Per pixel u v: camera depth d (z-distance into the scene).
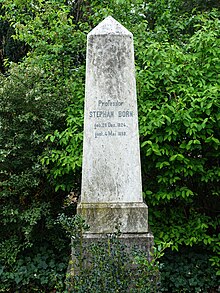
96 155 3.65
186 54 4.79
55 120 4.86
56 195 5.14
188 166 4.29
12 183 4.56
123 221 3.50
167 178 4.39
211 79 4.55
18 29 5.61
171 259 4.54
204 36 4.52
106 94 3.69
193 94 4.25
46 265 4.42
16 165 4.77
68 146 4.55
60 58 5.45
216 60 4.50
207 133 4.43
